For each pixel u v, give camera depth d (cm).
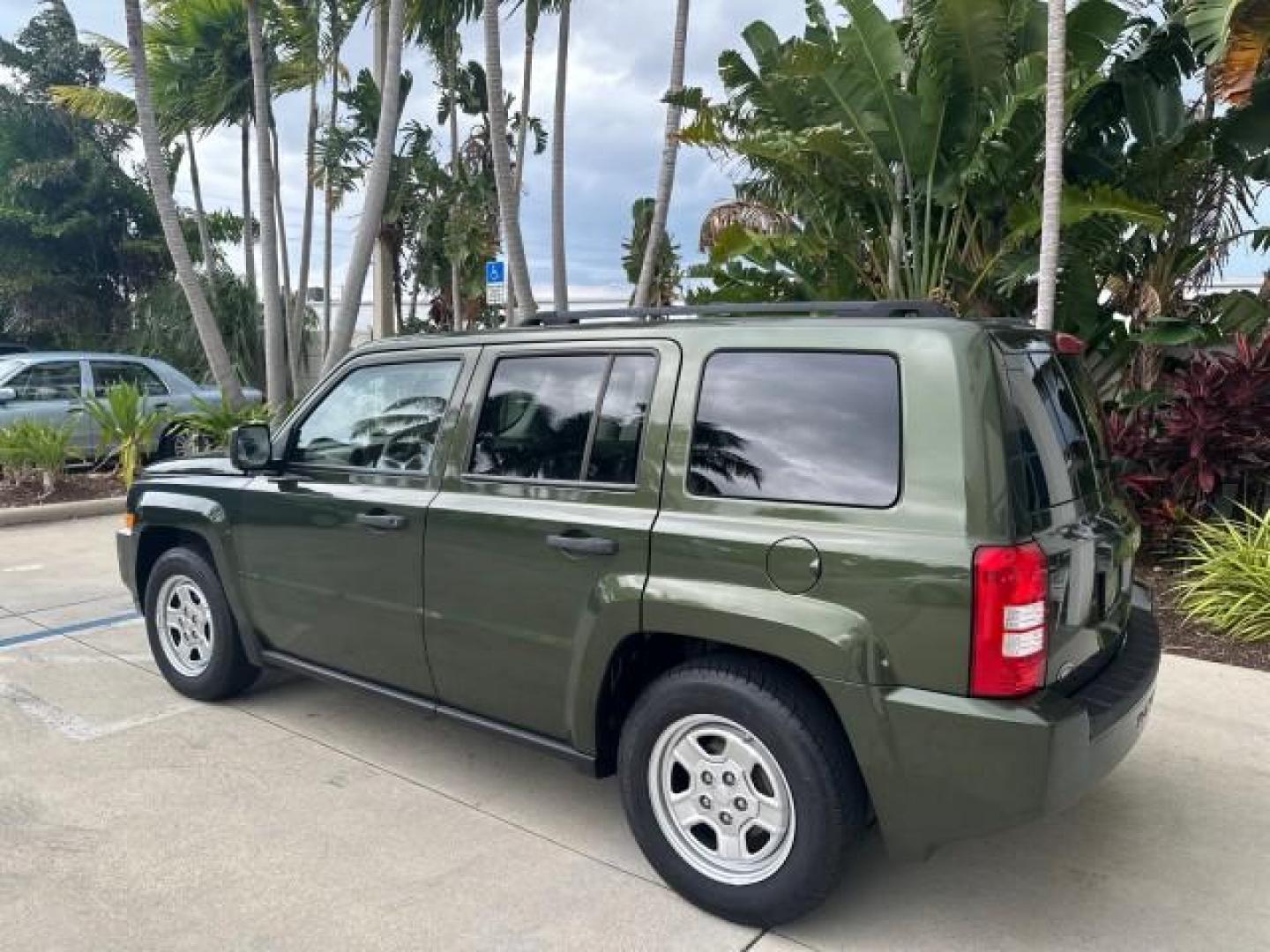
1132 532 327
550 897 302
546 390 338
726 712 281
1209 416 666
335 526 385
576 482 321
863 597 258
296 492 401
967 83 793
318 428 411
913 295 852
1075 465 297
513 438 342
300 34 1488
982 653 244
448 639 351
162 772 388
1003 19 744
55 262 2092
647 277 1050
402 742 422
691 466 297
